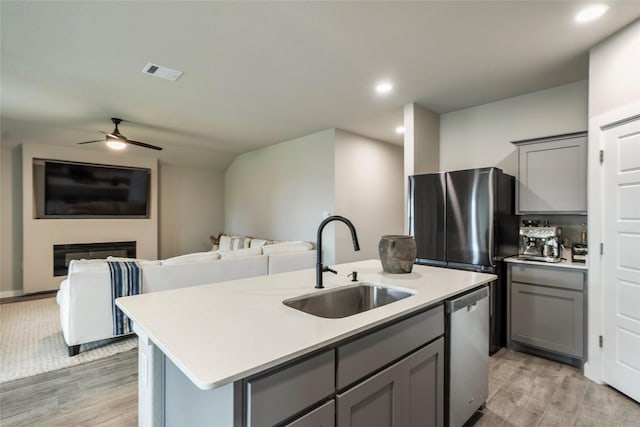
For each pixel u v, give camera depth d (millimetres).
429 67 2746
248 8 1954
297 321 1176
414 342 1406
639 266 2043
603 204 2279
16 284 5031
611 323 2230
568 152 2799
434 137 3900
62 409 2037
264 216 6137
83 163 5461
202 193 7242
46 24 2107
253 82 3070
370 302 1881
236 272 3666
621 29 2152
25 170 4918
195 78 2982
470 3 1896
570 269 2588
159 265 3191
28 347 2982
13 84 3119
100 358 2760
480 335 1904
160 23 2107
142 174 6094
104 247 5645
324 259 4812
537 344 2775
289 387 922
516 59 2594
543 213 2932
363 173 5125
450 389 1642
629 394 2104
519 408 2031
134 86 3172
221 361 849
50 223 5113
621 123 2152
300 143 5293
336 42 2352
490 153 3570
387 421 1267
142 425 1368
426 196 3309
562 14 1995
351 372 1111
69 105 3732
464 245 2996
